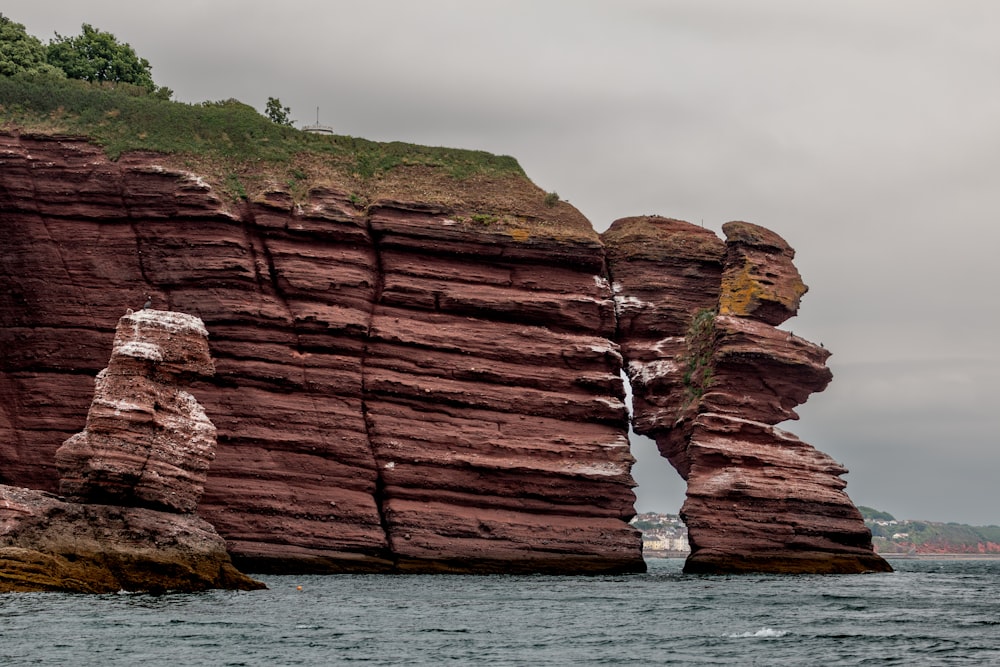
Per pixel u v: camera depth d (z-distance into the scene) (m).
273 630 47.69
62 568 55.12
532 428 87.56
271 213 86.12
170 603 53.91
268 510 79.56
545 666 41.38
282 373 82.50
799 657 43.53
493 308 89.19
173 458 59.69
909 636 49.00
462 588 69.69
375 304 87.44
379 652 43.56
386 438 83.69
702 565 86.81
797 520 88.56
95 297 82.75
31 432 80.19
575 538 85.94
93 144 86.12
